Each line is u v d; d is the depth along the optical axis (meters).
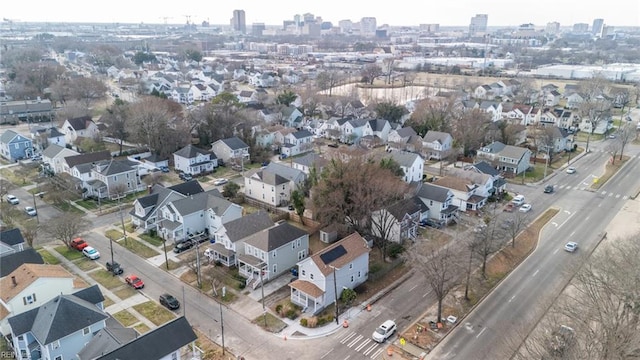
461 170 82.75
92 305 42.94
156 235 65.81
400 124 123.81
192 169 92.31
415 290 52.94
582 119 131.38
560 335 36.81
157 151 99.56
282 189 77.69
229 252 56.97
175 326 38.84
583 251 61.12
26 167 92.75
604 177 92.38
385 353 42.28
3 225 67.06
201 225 66.81
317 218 65.94
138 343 36.47
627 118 141.38
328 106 147.50
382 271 55.75
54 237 61.47
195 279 54.56
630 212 74.62
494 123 112.31
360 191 60.59
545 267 57.38
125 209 75.62
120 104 118.56
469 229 67.75
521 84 181.25
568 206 77.62
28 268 46.03
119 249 61.97
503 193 82.50
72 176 83.31
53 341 38.22
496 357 41.59
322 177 64.81
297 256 58.22
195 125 110.69
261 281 51.22
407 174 83.88
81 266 57.34
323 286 48.53
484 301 50.50
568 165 100.69
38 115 134.50
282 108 135.75
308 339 44.25
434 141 104.81
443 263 46.59
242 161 93.44
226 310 48.84
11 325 39.78
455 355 41.97
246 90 180.50
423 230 68.44
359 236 55.41
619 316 39.38
